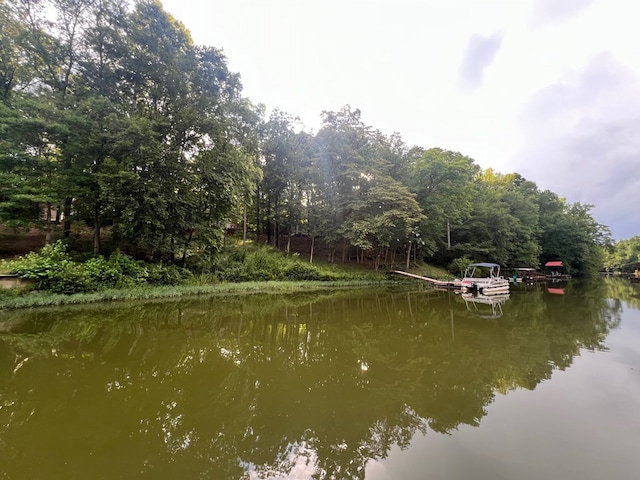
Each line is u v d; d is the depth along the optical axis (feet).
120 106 49.01
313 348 25.25
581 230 142.82
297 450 11.37
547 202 148.05
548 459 10.71
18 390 15.89
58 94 45.80
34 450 11.02
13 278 35.78
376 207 83.20
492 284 71.72
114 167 44.86
